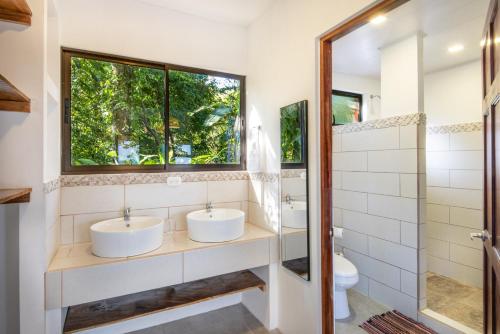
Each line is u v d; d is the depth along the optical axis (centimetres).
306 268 187
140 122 227
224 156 262
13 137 143
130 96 223
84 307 189
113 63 216
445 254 282
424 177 225
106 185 207
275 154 221
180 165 243
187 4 224
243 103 268
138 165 226
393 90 239
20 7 137
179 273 184
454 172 274
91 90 210
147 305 192
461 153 269
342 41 233
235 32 258
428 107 299
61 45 195
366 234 265
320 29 174
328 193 181
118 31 213
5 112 142
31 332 147
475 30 215
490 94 124
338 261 253
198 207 241
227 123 263
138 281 172
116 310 185
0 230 144
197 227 202
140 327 223
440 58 263
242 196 261
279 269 217
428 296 248
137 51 219
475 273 261
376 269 257
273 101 223
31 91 145
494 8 114
